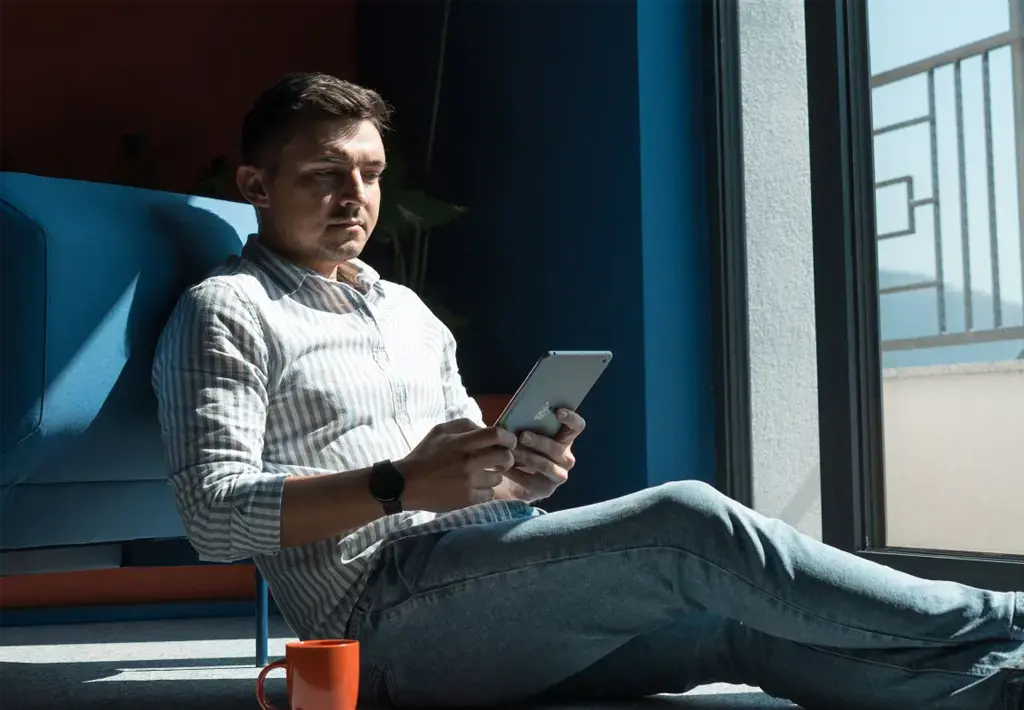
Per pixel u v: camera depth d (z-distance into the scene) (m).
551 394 2.38
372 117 2.76
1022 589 3.91
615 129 5.36
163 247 2.94
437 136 6.61
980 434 5.49
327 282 2.66
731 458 5.18
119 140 6.57
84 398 2.73
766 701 2.83
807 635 2.25
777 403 5.29
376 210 2.81
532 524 2.35
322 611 2.52
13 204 2.66
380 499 2.24
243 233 3.18
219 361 2.42
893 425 5.91
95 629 5.14
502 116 6.13
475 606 2.36
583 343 5.52
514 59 6.05
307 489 2.27
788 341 5.33
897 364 6.00
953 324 5.77
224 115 6.85
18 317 2.64
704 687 3.15
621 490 5.25
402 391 2.70
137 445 2.86
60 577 5.51
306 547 2.49
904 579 2.28
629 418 5.21
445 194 6.54
